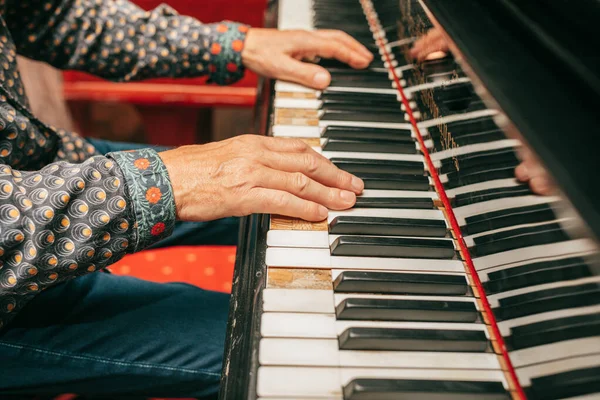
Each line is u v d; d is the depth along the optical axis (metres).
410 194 0.94
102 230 0.79
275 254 0.81
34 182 0.78
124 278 1.06
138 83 2.34
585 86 0.71
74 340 0.96
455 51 0.86
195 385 0.98
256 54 1.31
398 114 1.14
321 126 1.11
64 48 1.31
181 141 2.53
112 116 2.80
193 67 1.36
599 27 0.72
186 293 1.05
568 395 0.57
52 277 0.79
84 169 0.79
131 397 1.13
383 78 1.27
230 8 2.21
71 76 2.31
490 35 0.87
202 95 2.35
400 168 0.98
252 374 0.65
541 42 0.77
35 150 1.07
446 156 0.90
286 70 1.26
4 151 1.00
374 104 1.17
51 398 1.14
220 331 0.99
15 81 1.09
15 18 1.25
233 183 0.84
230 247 1.37
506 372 0.68
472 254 0.78
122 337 0.96
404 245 0.81
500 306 0.69
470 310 0.72
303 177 0.86
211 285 1.26
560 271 0.58
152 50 1.34
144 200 0.81
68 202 0.78
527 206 0.64
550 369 0.60
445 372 0.67
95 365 0.95
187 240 1.33
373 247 0.81
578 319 0.56
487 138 0.74
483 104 0.75
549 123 0.66
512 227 0.67
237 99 2.37
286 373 0.65
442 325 0.72
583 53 0.72
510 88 0.73
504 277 0.69
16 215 0.75
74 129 2.53
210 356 0.97
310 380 0.65
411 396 0.63
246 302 0.75
